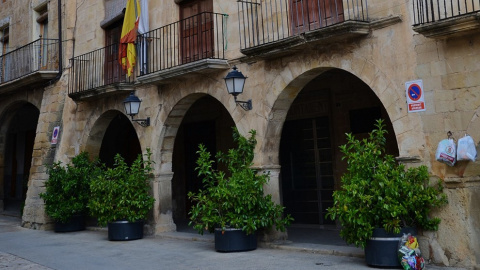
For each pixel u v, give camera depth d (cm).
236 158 934
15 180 2169
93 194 1145
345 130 1127
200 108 1471
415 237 692
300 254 848
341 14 867
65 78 1501
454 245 687
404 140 741
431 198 690
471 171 682
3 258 931
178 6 1181
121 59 1284
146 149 1163
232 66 1016
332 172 1162
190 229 1250
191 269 764
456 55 695
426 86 721
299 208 1221
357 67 802
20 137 2167
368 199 690
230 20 1033
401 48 751
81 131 1424
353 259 782
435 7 718
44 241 1153
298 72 886
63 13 1538
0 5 1889
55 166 1331
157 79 1116
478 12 631
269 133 944
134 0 1237
